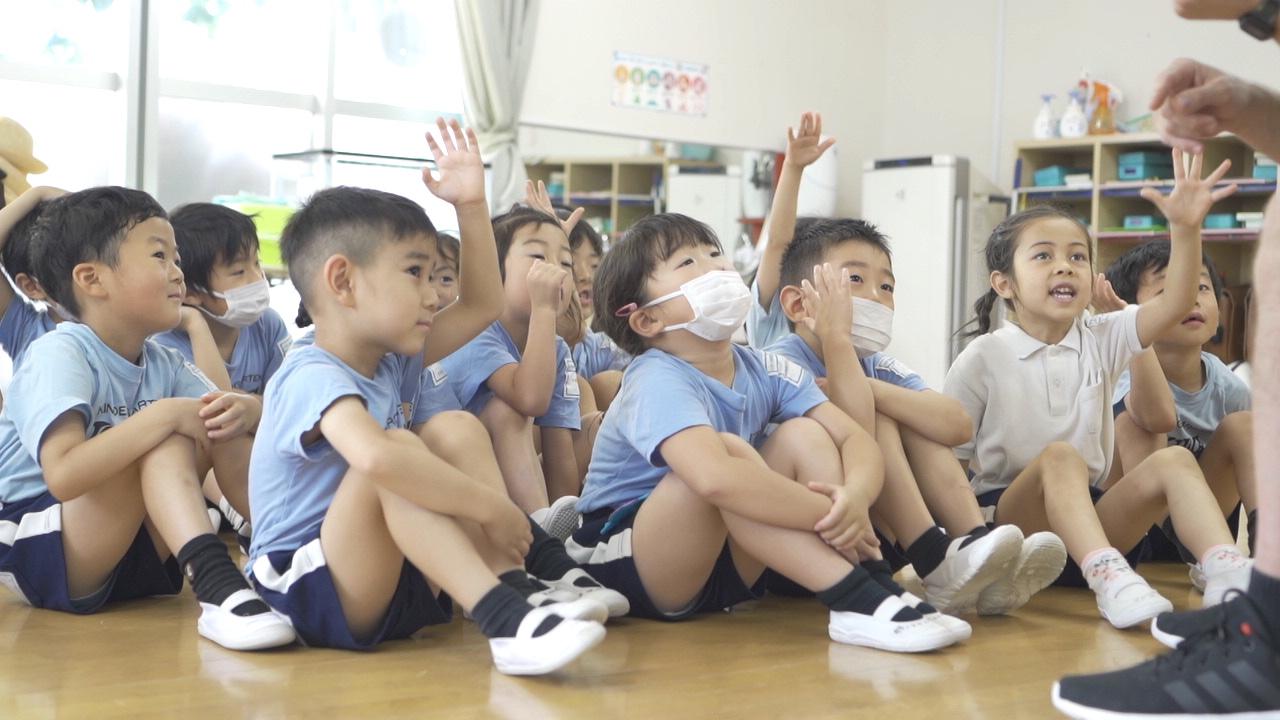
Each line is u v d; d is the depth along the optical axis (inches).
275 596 64.1
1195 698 45.5
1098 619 75.9
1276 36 49.6
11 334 87.9
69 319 78.1
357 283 64.0
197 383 79.7
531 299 85.0
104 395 73.5
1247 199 229.9
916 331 262.7
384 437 59.5
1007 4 279.1
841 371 78.0
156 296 74.5
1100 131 247.3
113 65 206.7
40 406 69.0
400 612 64.2
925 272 261.1
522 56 242.1
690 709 53.7
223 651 63.4
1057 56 270.4
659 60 263.7
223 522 107.3
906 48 298.0
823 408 75.2
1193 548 77.3
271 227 180.4
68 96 203.0
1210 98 55.5
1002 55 279.9
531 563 72.7
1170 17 251.4
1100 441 89.4
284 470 64.5
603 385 112.9
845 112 294.8
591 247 115.0
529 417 87.8
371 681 57.7
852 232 86.7
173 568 77.0
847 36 294.2
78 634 67.2
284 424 63.2
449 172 72.6
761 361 78.1
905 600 67.9
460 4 236.5
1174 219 85.2
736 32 275.7
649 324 75.4
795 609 77.6
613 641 67.3
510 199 240.1
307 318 87.4
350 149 229.1
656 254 74.9
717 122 273.6
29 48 199.3
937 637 64.9
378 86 231.9
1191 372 101.6
